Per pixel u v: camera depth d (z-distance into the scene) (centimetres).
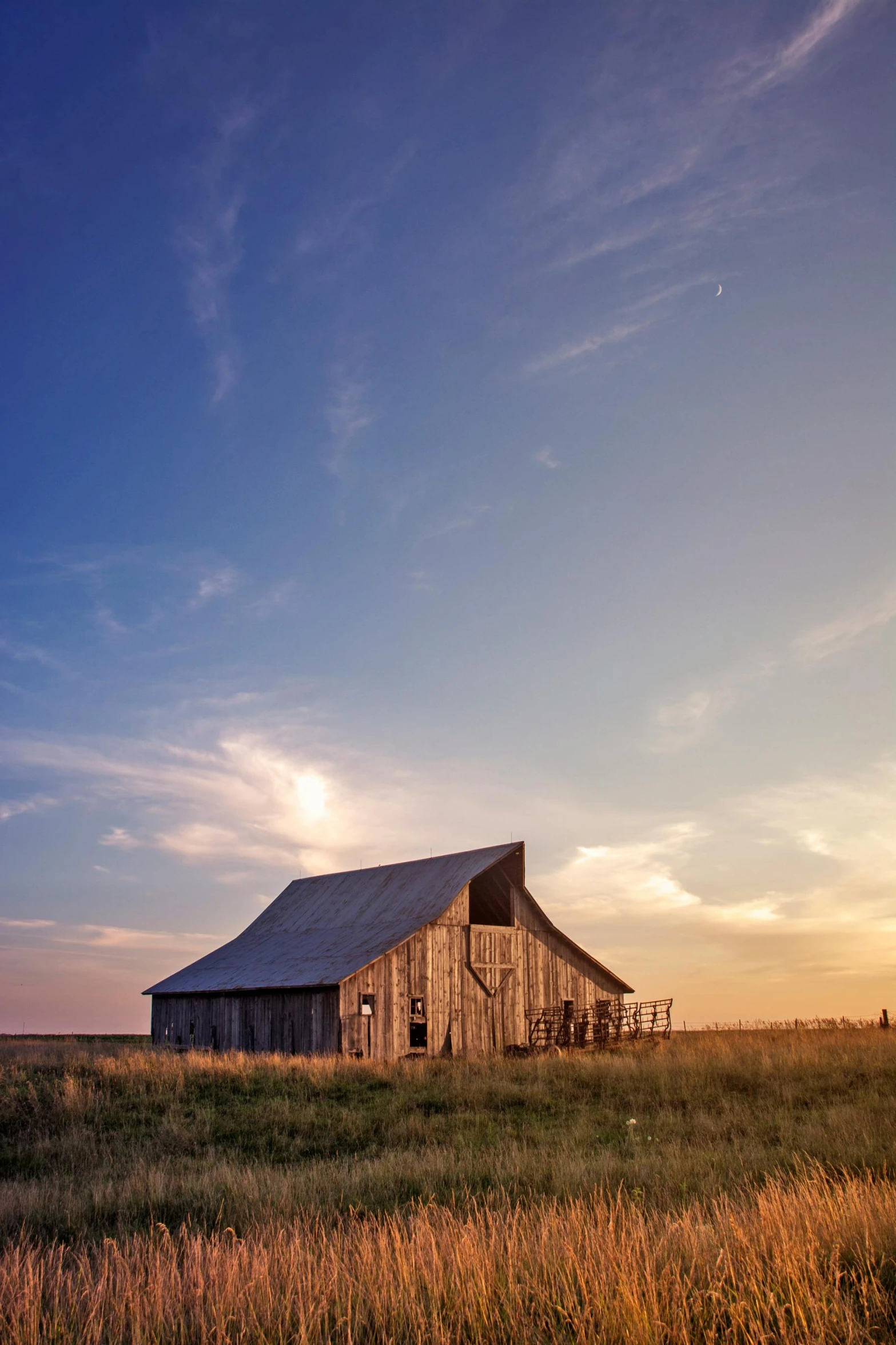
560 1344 730
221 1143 1947
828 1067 2692
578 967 4528
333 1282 865
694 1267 845
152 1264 969
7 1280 909
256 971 4391
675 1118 2009
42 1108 2177
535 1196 1313
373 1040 3772
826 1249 887
